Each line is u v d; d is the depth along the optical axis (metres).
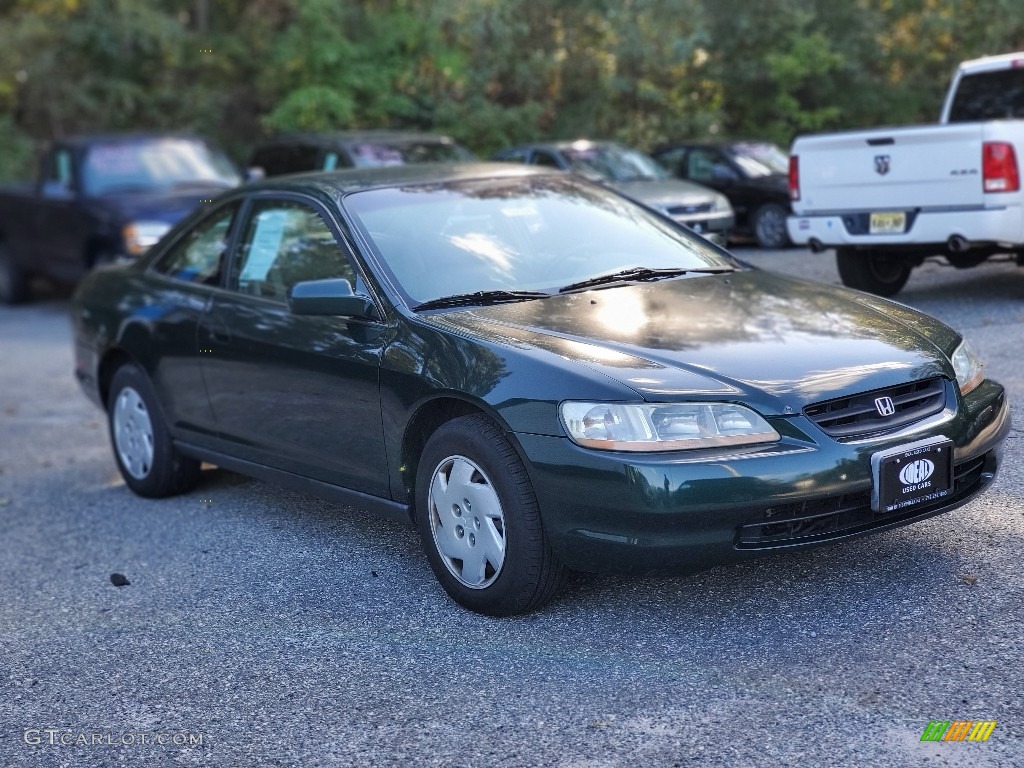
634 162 14.66
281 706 3.77
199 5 24.97
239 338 5.38
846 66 21.22
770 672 3.65
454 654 4.02
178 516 6.03
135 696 3.96
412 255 4.88
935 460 4.00
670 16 20.72
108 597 4.97
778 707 3.43
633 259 5.15
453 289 4.73
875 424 3.96
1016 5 21.22
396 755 3.38
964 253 8.84
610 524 3.83
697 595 4.28
